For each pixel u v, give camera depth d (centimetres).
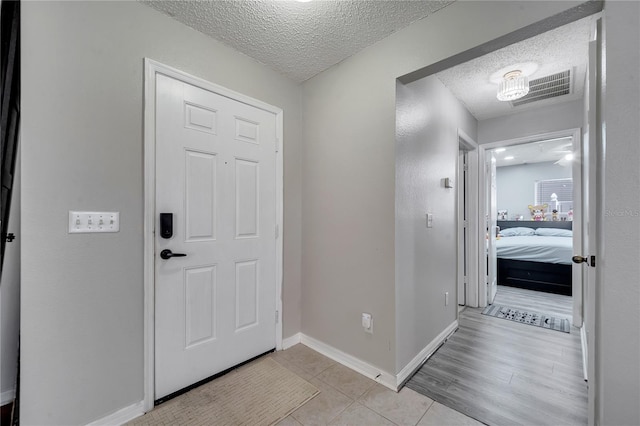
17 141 119
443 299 247
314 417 148
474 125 330
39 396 122
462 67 221
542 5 127
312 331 228
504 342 240
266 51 194
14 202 124
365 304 190
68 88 128
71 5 129
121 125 143
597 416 126
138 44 149
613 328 108
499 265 448
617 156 106
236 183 194
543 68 222
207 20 164
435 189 234
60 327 127
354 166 198
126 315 145
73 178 130
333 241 212
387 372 177
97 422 136
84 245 133
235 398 162
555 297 377
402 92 185
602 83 117
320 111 223
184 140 167
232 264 191
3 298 126
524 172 646
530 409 154
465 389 172
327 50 194
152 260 154
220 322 185
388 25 169
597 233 127
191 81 170
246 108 200
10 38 118
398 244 179
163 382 158
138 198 150
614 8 106
